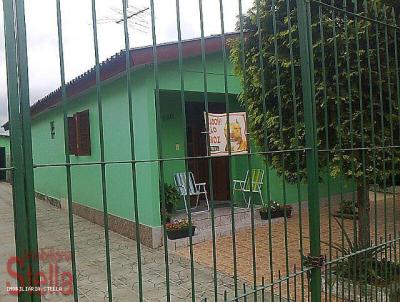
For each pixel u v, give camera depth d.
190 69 6.63
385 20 3.01
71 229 1.52
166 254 1.76
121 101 6.94
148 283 4.60
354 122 3.52
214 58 6.89
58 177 10.57
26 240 1.37
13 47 1.38
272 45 3.76
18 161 1.37
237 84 7.16
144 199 6.44
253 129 4.13
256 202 8.55
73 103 9.08
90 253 5.97
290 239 6.34
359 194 3.80
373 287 3.14
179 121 8.57
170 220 6.88
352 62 3.41
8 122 1.37
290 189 8.27
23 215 1.37
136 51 5.61
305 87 2.48
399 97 3.08
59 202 10.63
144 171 6.43
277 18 3.70
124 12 1.67
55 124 10.47
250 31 3.96
